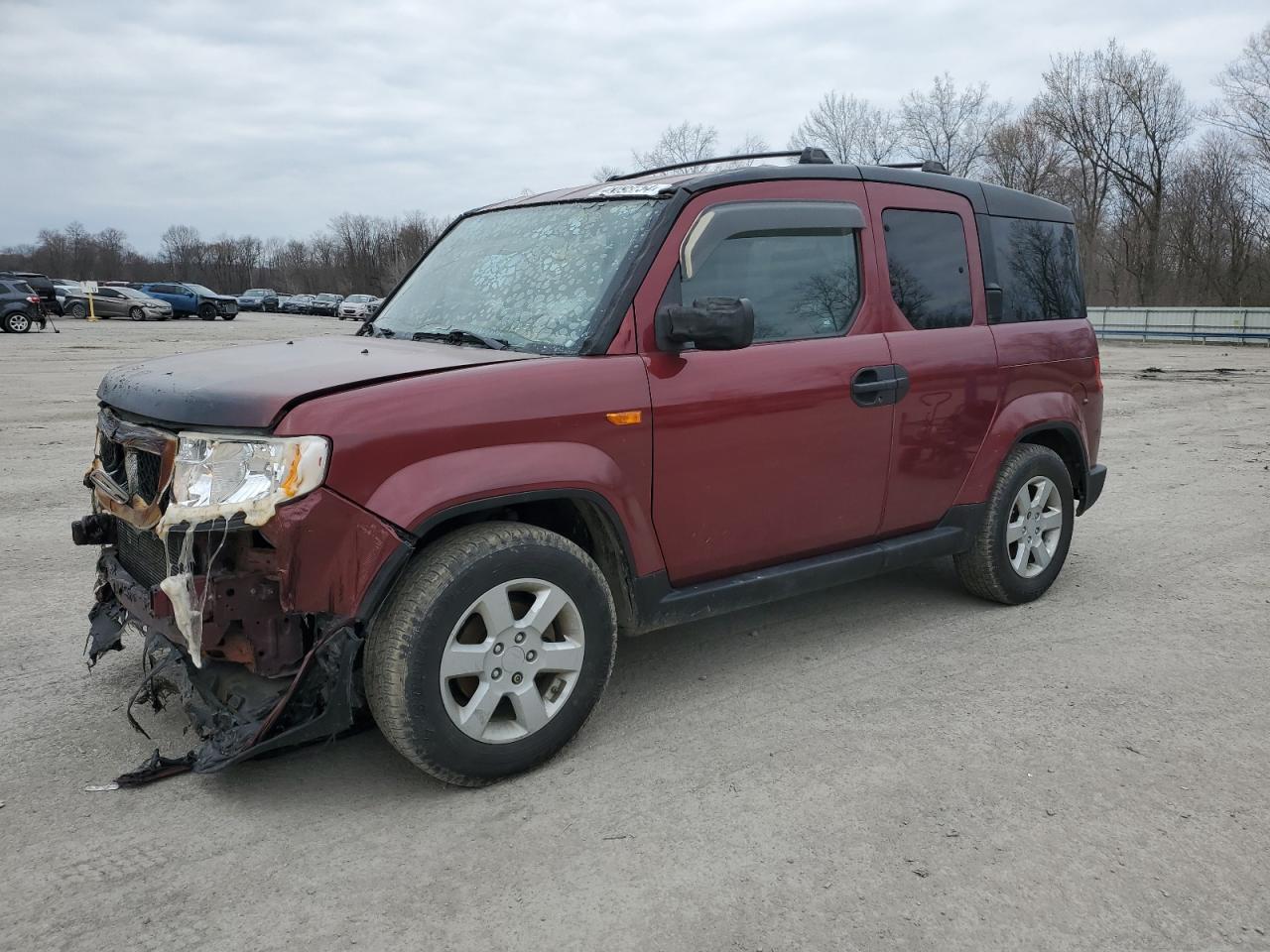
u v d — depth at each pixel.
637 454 3.25
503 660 3.00
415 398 2.84
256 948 2.30
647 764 3.21
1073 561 5.70
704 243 3.49
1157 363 21.91
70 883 2.55
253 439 2.71
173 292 41.47
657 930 2.37
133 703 3.36
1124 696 3.75
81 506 6.99
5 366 18.09
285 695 2.69
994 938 2.35
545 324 3.43
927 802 2.96
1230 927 2.39
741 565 3.69
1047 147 49.84
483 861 2.66
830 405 3.77
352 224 96.81
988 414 4.43
